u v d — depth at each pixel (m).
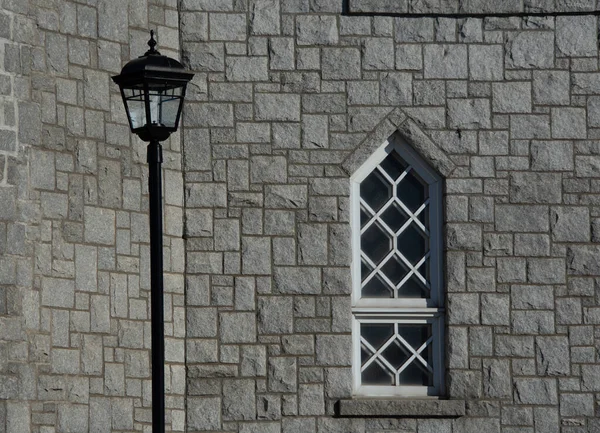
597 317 38.38
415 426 37.47
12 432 32.69
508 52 38.94
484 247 38.31
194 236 37.47
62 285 34.31
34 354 33.44
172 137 37.66
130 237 36.09
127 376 35.53
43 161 34.31
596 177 38.78
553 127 38.84
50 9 35.00
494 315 38.12
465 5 38.84
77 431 34.19
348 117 38.31
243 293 37.47
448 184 38.41
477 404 37.75
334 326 37.62
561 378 38.09
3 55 33.72
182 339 37.12
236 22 38.28
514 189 38.56
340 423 37.28
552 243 38.53
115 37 36.50
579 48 39.06
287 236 37.81
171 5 38.00
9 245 33.22
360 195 38.53
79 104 35.41
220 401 37.03
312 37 38.44
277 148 38.00
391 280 38.47
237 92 38.09
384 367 38.12
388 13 38.66
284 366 37.34
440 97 38.66
